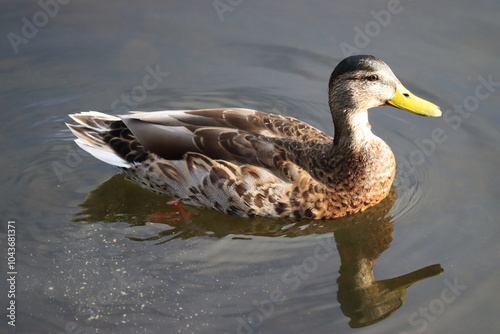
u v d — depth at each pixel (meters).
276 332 8.61
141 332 8.62
